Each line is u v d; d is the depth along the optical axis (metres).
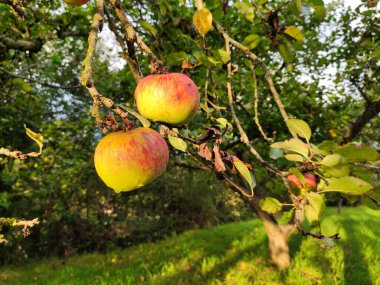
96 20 0.26
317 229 0.37
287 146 0.35
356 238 2.04
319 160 0.34
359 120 1.42
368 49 1.04
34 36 1.14
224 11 0.68
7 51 1.10
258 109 1.36
